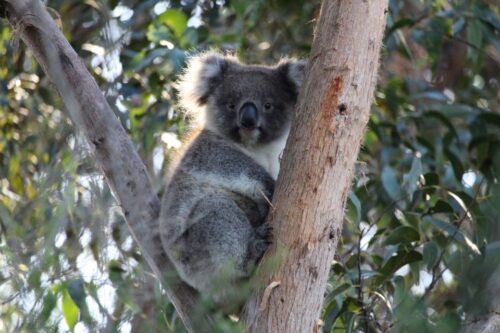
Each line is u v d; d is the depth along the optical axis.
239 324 7.73
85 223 8.99
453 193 10.87
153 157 12.00
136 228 9.39
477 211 10.78
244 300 8.66
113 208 9.65
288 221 7.70
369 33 8.00
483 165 12.12
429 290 10.19
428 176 11.17
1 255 8.78
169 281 9.20
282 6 14.48
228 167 9.98
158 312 9.39
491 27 13.78
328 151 7.75
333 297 9.80
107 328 8.45
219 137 10.72
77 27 13.52
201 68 11.35
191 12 13.53
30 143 12.59
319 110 7.83
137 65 12.02
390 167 12.25
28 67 13.28
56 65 9.30
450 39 14.95
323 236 7.64
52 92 12.81
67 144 10.27
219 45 13.20
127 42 13.10
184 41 12.45
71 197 8.98
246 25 14.20
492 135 12.25
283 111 10.91
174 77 12.76
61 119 10.95
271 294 7.54
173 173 10.45
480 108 14.26
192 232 9.54
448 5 15.55
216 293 8.73
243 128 10.61
